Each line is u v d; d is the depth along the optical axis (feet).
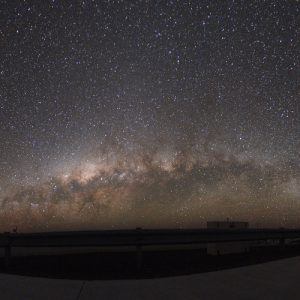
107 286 23.50
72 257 36.58
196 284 23.66
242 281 24.22
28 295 21.56
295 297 20.70
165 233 33.47
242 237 37.32
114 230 32.73
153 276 26.99
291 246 43.16
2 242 32.63
